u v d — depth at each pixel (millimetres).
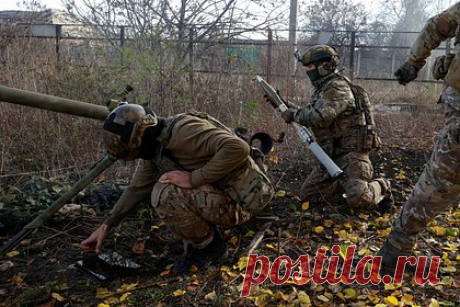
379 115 7496
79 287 3072
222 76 6801
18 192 4094
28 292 2975
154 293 2965
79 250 3596
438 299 2961
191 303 2863
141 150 2990
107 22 8055
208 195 3027
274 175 5375
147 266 3359
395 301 2848
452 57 2938
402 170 5727
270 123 6309
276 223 4051
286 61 7578
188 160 3020
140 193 3295
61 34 10008
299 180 5254
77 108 3023
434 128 7207
